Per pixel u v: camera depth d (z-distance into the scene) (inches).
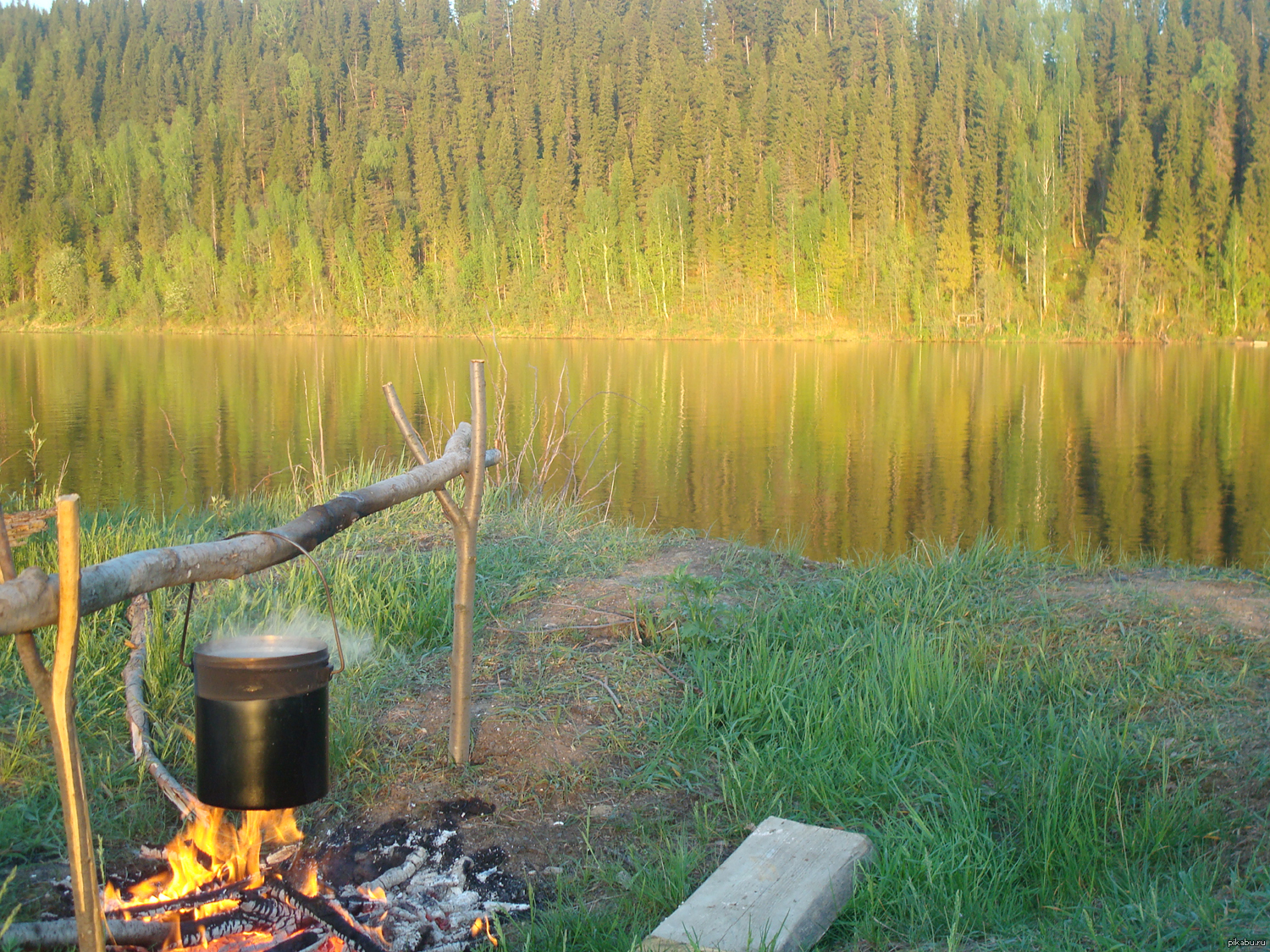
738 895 101.0
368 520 240.8
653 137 3105.3
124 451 614.9
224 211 3289.9
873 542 424.2
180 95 3971.5
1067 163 2876.5
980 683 152.3
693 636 167.9
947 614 185.5
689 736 143.0
